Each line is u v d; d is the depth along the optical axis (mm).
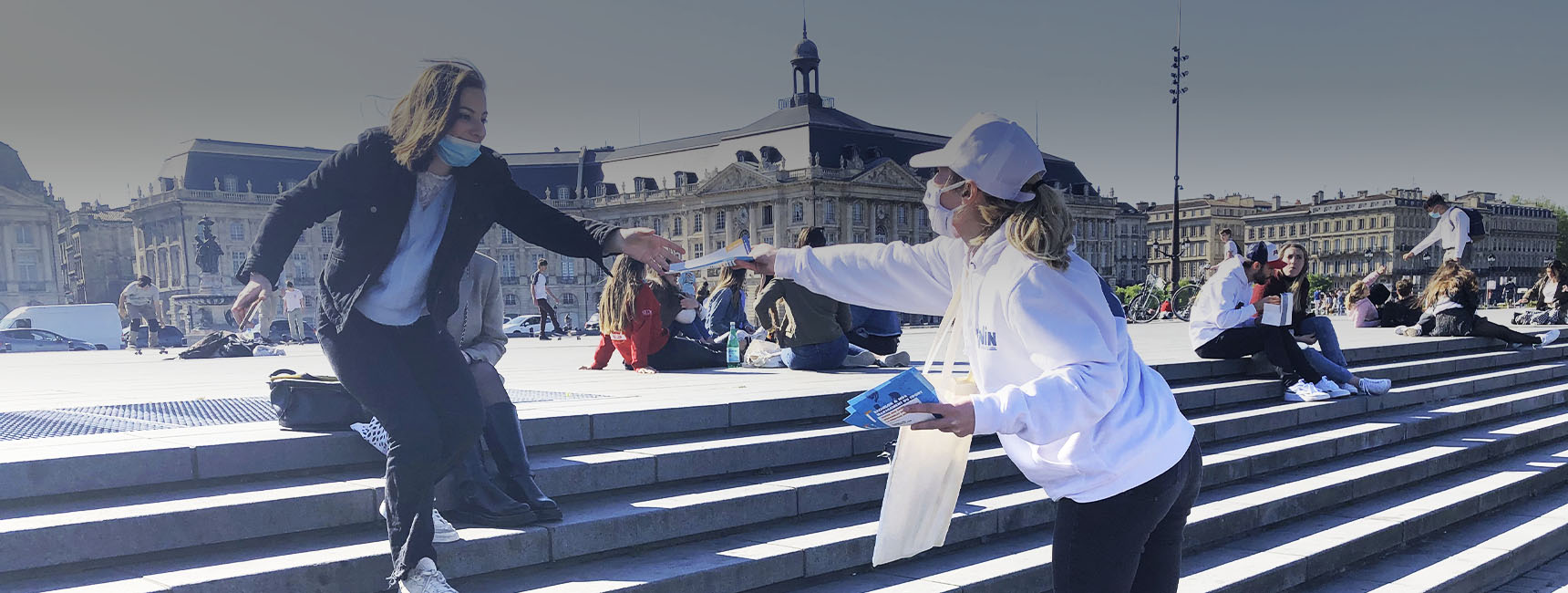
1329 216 135125
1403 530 5555
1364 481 6152
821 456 5156
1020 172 2488
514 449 3924
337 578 3324
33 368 10391
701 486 4566
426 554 3184
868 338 9141
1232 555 4953
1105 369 2412
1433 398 8461
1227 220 143125
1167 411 2652
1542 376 10242
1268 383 7625
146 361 11773
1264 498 5520
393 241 3086
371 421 4098
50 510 3395
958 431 2299
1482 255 133125
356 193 3047
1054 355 2410
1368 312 14094
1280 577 4715
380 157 3045
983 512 4691
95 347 26781
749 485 4590
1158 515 2580
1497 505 6406
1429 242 13102
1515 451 7641
